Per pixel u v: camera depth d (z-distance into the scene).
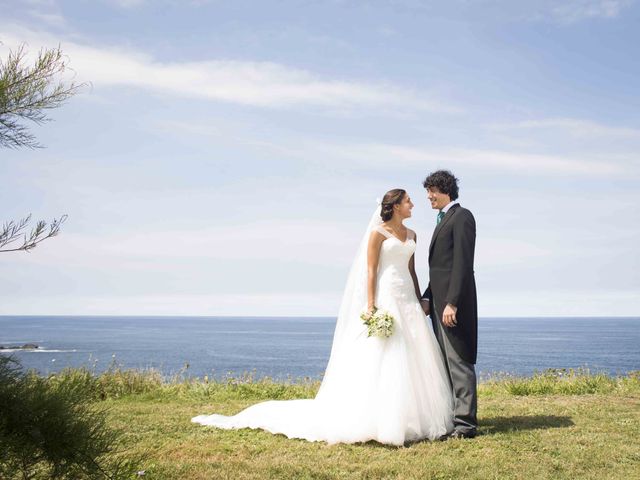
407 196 7.27
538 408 8.74
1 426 3.63
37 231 3.65
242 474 5.41
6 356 3.92
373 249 7.18
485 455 6.05
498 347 124.62
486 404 9.28
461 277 6.95
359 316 7.21
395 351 6.84
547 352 103.38
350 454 6.22
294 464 5.77
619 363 73.81
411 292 7.23
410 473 5.46
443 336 7.10
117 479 4.05
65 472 3.84
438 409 6.88
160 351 102.88
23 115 3.96
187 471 5.48
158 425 7.70
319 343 143.75
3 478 3.78
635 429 7.17
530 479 5.32
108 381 10.94
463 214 7.14
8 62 3.92
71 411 3.93
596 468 5.64
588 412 8.30
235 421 7.66
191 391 10.94
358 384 6.84
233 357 88.69
